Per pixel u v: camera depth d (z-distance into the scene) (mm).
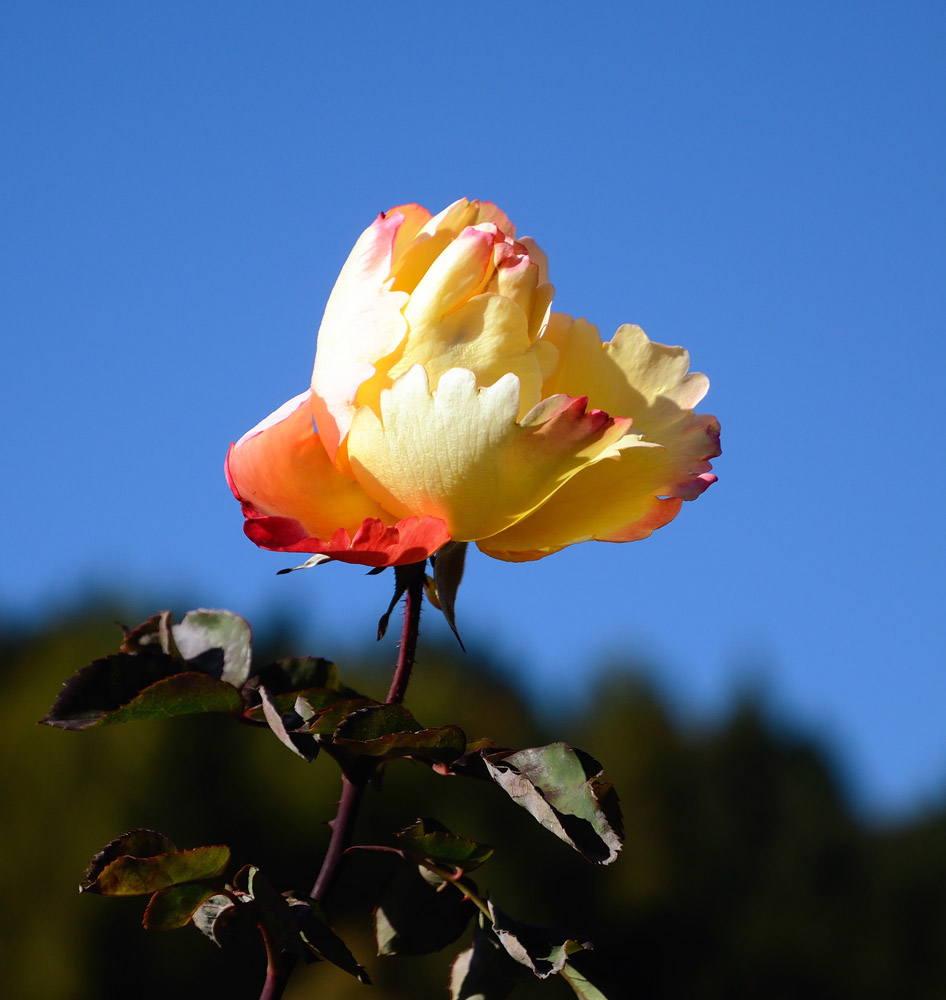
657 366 695
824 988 5656
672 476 686
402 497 667
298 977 3393
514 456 657
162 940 3920
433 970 3471
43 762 4102
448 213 685
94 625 4840
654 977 5570
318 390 672
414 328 667
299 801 4324
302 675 696
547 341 690
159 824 4133
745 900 5898
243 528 654
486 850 662
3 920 3916
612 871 5469
